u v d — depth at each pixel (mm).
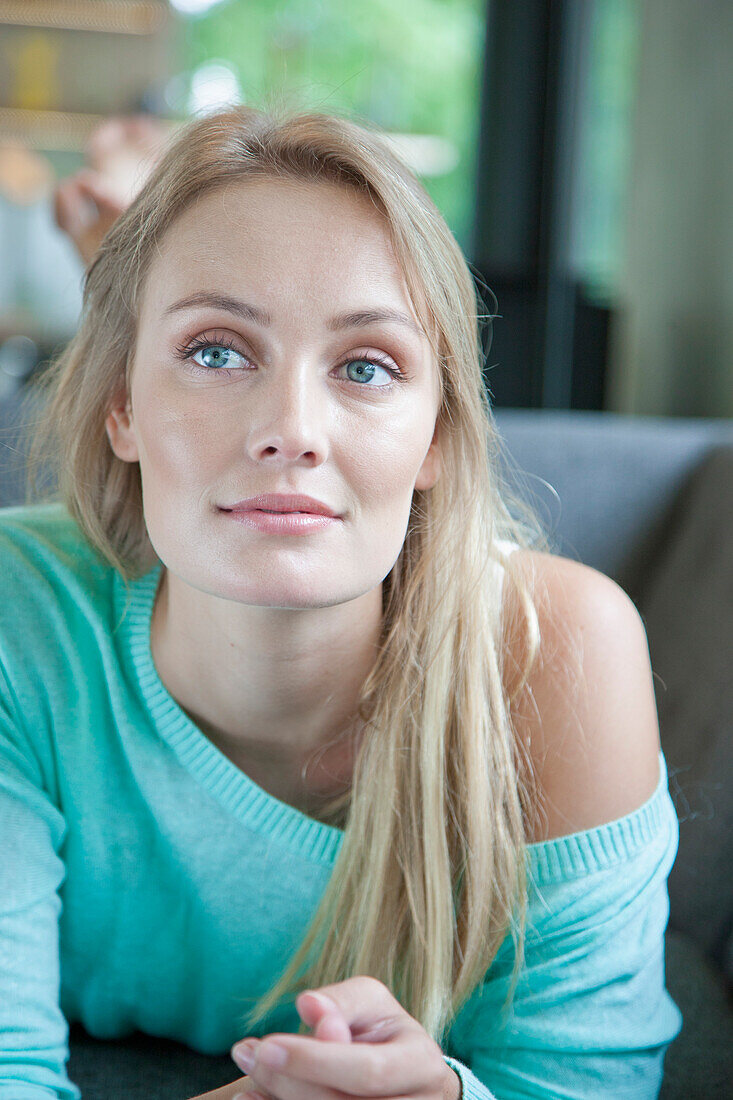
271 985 761
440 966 702
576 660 740
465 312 698
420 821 731
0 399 1100
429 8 3092
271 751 733
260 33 3496
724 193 2146
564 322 2760
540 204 2891
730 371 2105
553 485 1187
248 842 719
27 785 706
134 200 686
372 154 622
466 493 719
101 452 744
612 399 2670
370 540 595
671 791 1018
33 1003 659
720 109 2170
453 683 737
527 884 709
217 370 596
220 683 696
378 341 602
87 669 738
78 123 3990
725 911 947
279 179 610
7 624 733
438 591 727
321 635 664
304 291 590
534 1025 688
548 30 2871
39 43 3939
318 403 583
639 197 2479
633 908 701
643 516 1191
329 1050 517
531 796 735
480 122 2922
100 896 756
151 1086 775
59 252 4039
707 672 1053
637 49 2480
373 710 729
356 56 3240
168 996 789
